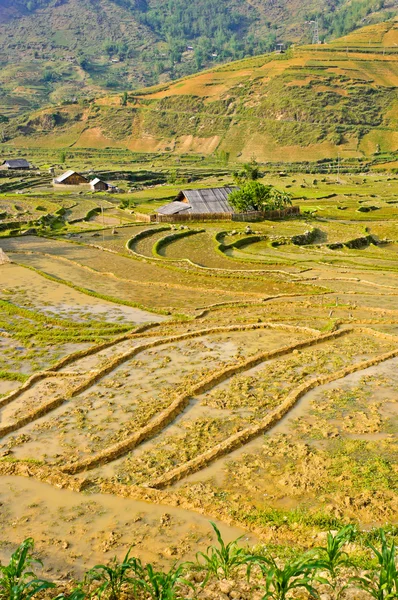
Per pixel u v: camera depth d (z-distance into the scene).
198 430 23.19
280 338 34.88
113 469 20.38
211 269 55.56
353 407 24.80
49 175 169.38
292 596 11.94
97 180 141.88
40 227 80.94
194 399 26.33
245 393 26.81
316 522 16.52
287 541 15.81
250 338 35.00
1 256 58.03
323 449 21.20
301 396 26.12
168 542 16.05
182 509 17.67
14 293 46.75
